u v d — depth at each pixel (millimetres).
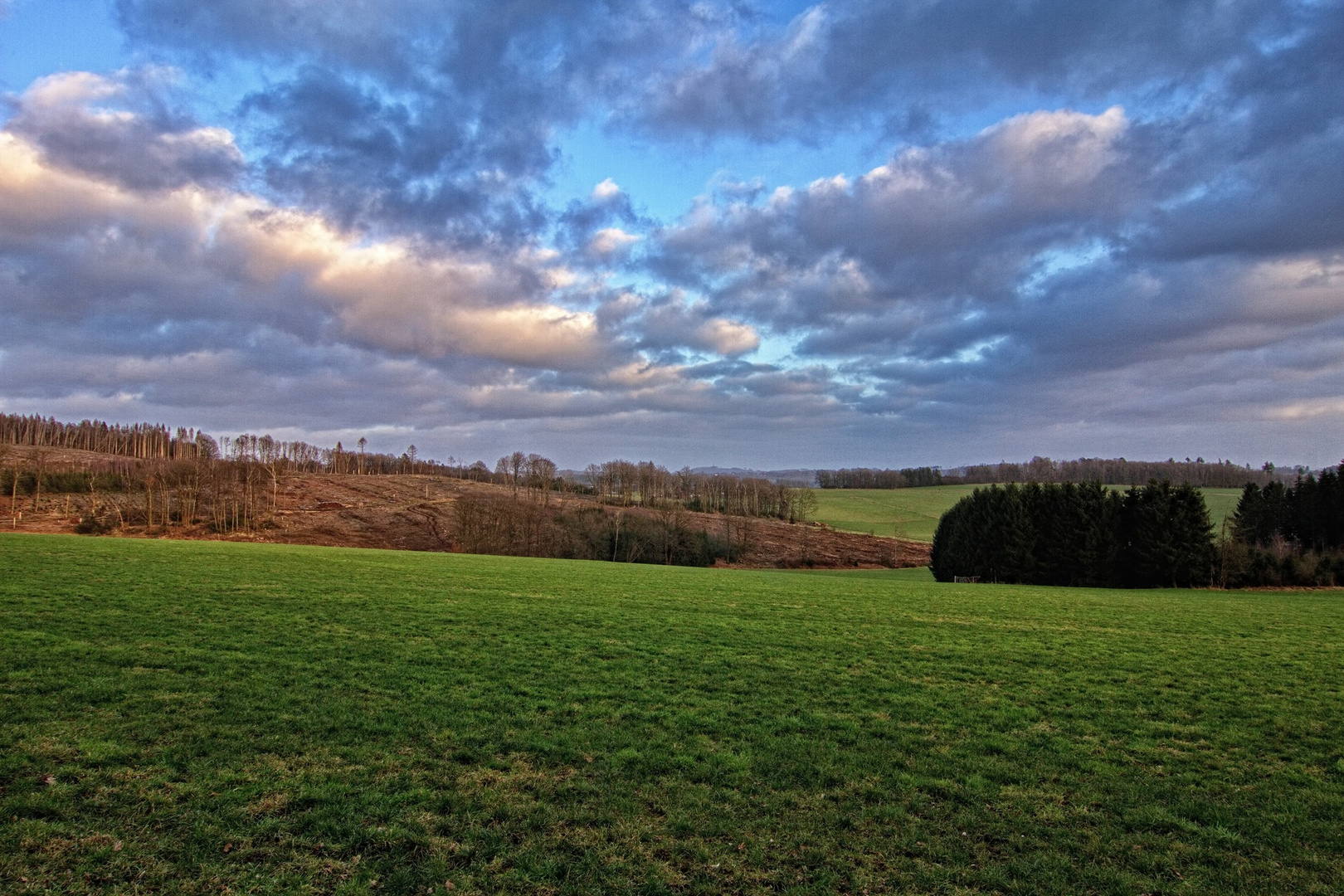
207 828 9383
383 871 8688
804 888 8758
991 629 29875
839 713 16188
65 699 13969
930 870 9312
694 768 12398
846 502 175000
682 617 29266
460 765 12055
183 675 16156
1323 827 10852
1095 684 19875
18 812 9422
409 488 159375
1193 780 12711
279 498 135875
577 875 8781
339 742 12805
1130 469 188625
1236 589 73625
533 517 106938
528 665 19250
